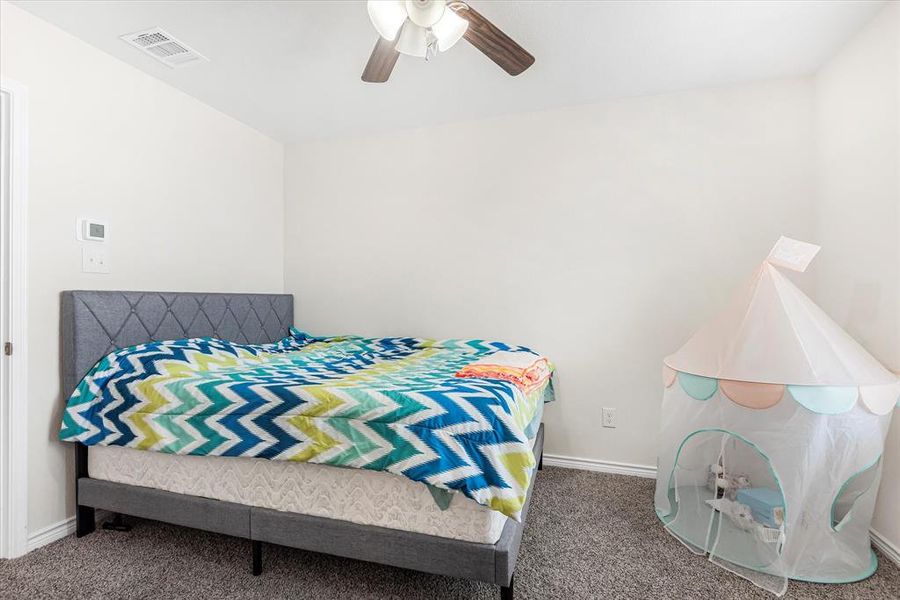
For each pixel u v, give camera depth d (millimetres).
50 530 1945
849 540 1763
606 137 2811
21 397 1857
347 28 2068
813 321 1832
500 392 1652
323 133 3344
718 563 1770
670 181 2695
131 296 2217
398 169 3268
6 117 1850
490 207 3053
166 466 1816
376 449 1500
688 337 2666
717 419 1845
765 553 1729
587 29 2059
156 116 2520
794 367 1692
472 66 2396
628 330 2771
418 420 1483
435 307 3178
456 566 1428
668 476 2105
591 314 2838
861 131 2059
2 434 1827
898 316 1812
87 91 2158
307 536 1591
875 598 1572
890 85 1865
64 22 1992
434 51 1754
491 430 1448
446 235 3152
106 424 1887
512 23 2014
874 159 1968
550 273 2922
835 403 1607
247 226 3195
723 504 1914
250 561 1806
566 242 2889
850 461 1651
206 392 1750
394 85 2609
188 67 2404
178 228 2658
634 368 2758
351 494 1562
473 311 3088
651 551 1862
